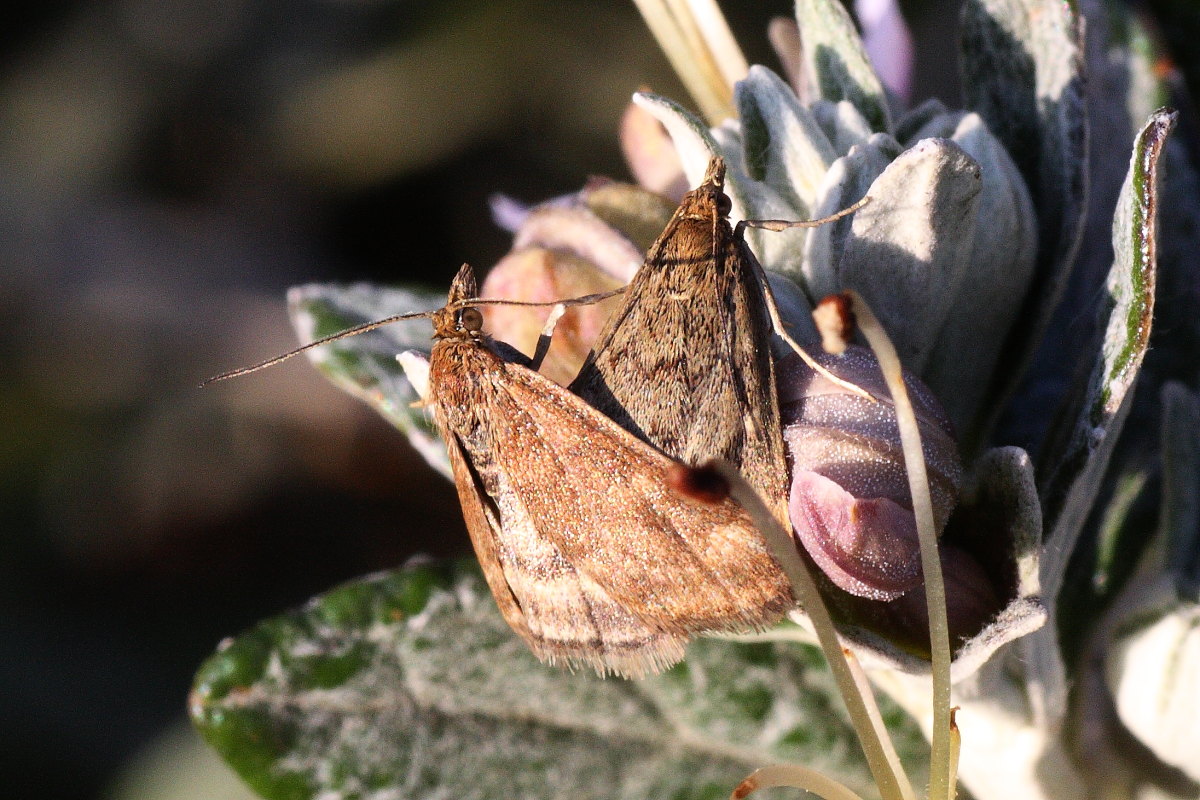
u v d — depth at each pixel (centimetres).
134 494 25
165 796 22
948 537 14
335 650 15
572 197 15
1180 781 14
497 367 14
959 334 14
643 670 14
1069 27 14
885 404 13
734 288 13
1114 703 14
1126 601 14
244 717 15
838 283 14
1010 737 14
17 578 25
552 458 14
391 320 14
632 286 14
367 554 25
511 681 15
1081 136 14
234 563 25
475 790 15
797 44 15
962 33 14
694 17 15
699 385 13
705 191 14
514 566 14
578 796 15
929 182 14
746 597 13
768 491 13
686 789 15
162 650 25
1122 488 15
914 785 15
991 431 14
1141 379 15
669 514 13
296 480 25
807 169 14
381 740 15
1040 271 14
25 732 23
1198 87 16
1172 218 15
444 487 24
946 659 13
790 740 15
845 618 13
